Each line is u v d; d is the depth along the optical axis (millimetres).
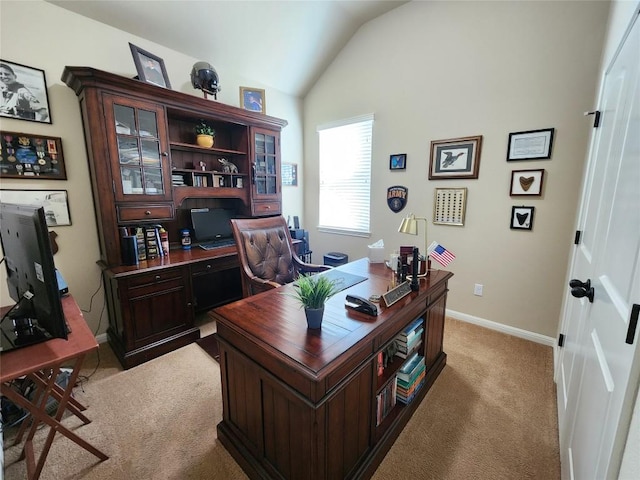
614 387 757
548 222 2230
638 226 728
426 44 2660
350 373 1066
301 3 2590
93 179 2117
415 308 1554
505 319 2518
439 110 2656
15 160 1904
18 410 1516
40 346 1090
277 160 3203
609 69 1446
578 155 2064
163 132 2242
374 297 1498
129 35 2307
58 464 1312
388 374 1416
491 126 2396
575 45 2004
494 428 1523
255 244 2160
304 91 3697
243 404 1269
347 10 2838
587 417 982
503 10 2246
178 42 2525
